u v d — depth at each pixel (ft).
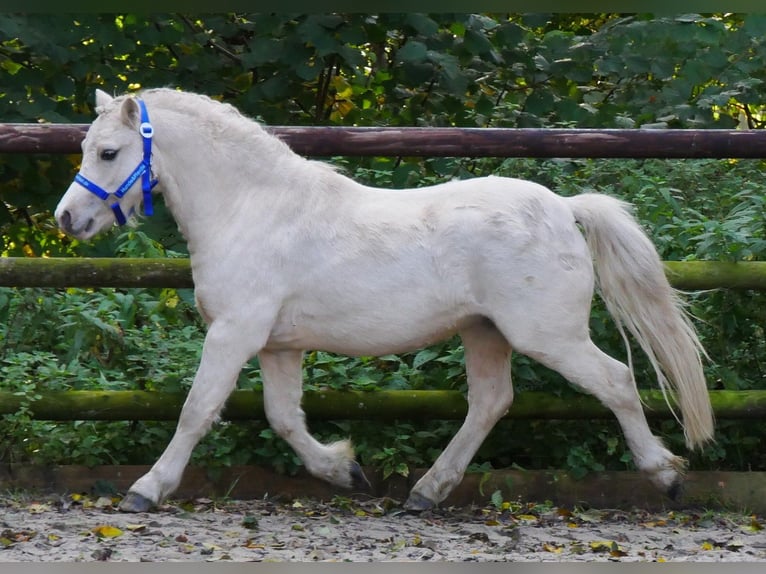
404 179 34.71
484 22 42.22
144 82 42.04
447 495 27.53
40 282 28.84
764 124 48.37
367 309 26.12
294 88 42.55
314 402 29.01
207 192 26.50
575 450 28.84
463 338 27.48
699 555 23.02
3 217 40.04
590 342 26.48
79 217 25.75
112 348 30.50
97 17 39.32
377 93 44.19
